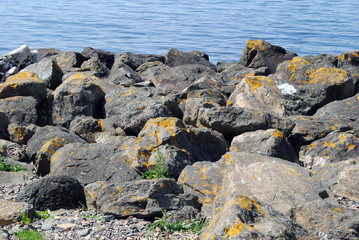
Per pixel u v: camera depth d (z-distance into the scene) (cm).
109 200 1057
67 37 6569
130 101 1809
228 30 7338
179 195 1093
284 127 1534
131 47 5800
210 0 13750
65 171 1252
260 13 9988
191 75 2462
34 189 1118
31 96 1809
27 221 990
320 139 1512
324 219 878
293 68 2203
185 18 9050
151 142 1366
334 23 8156
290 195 1028
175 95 1888
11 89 1800
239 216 803
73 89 1808
